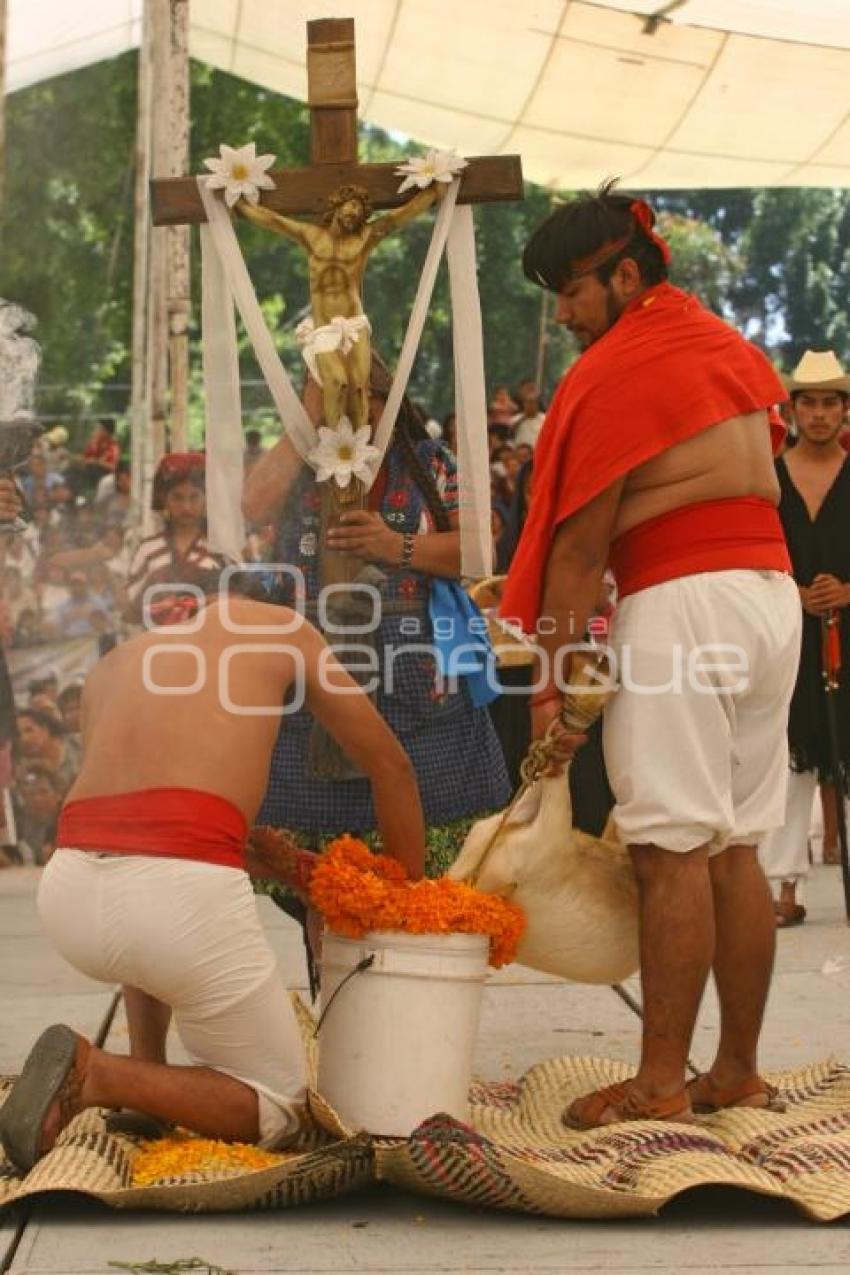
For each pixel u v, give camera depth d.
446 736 6.88
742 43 17.11
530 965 6.38
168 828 5.63
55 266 27.30
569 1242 5.03
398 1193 5.51
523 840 6.16
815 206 68.38
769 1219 5.23
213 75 43.84
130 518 19.56
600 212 6.32
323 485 6.79
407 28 18.31
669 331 6.25
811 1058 7.28
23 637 16.48
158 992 5.69
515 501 12.09
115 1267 4.80
